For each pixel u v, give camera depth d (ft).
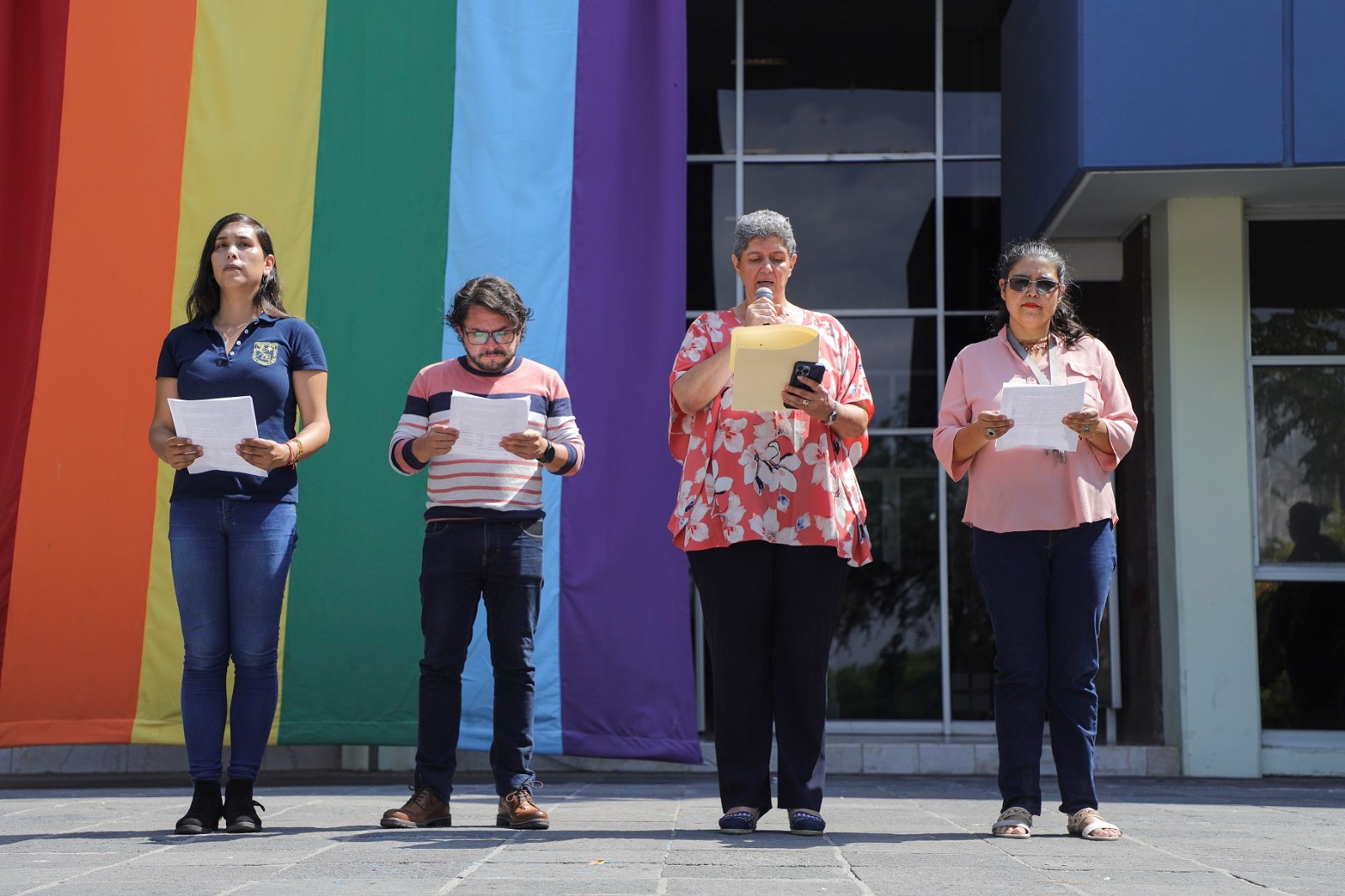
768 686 13.79
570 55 24.17
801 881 10.13
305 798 19.16
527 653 14.75
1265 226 27.55
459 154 23.99
